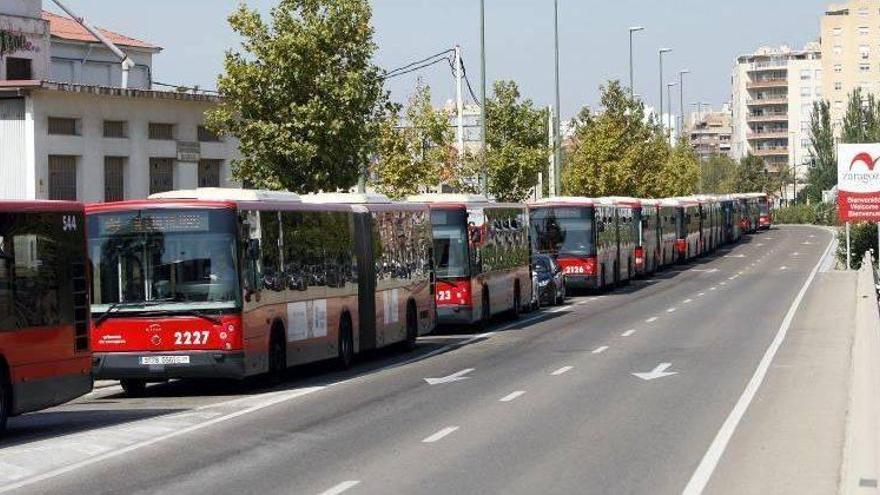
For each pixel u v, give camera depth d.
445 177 67.19
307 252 27.94
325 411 21.73
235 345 24.19
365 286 31.39
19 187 39.16
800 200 196.25
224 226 24.34
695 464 15.51
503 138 76.56
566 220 58.53
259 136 42.78
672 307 48.22
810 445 16.94
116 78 54.56
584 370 27.38
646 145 100.81
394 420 20.22
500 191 75.31
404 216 34.69
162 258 24.38
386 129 56.78
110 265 24.45
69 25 54.84
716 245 105.50
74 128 40.78
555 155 76.56
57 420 22.11
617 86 99.00
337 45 43.41
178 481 15.05
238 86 42.81
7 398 19.28
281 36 42.66
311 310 27.95
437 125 60.53
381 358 32.78
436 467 15.58
